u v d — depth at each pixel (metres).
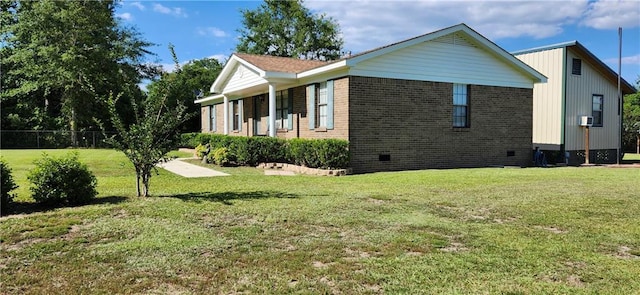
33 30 27.91
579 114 18.30
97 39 29.14
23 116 30.03
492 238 4.90
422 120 13.81
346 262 4.03
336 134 13.05
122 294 3.31
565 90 17.72
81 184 6.89
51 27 27.67
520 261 4.08
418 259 4.13
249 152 14.48
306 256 4.21
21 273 3.75
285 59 17.98
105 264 3.99
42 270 3.83
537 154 16.50
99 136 29.91
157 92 8.66
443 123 14.24
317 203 7.02
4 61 28.08
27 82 28.16
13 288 3.43
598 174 11.88
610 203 7.09
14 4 30.31
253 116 19.47
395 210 6.50
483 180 10.27
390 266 3.92
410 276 3.68
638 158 22.45
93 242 4.72
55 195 6.61
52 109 32.09
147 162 7.53
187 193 8.12
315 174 11.94
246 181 10.16
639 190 8.59
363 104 12.73
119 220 5.72
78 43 28.44
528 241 4.78
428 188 8.88
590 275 3.73
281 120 17.23
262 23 43.69
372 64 12.86
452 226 5.48
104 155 19.73
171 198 7.44
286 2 43.84
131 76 31.06
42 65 27.59
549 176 11.24
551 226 5.55
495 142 15.39
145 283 3.52
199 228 5.31
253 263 4.01
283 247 4.54
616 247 4.59
